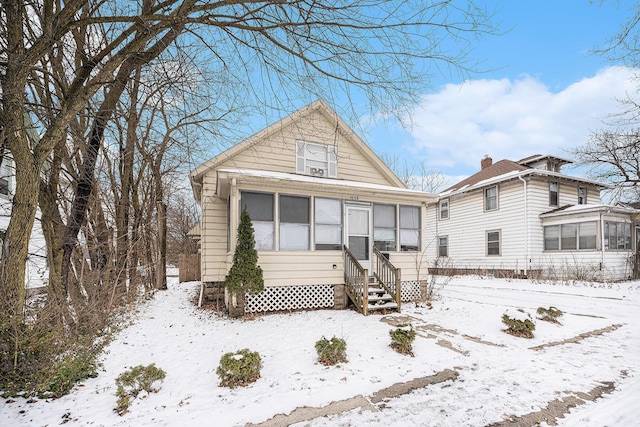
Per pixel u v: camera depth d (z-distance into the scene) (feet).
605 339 20.57
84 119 23.43
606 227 48.37
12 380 12.77
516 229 53.88
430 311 27.45
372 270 30.76
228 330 21.71
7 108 13.29
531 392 13.10
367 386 13.51
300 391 13.05
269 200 27.32
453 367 15.67
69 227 19.97
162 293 38.70
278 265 27.02
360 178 37.19
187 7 13.33
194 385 13.76
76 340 17.15
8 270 13.33
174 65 17.34
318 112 35.27
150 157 32.86
